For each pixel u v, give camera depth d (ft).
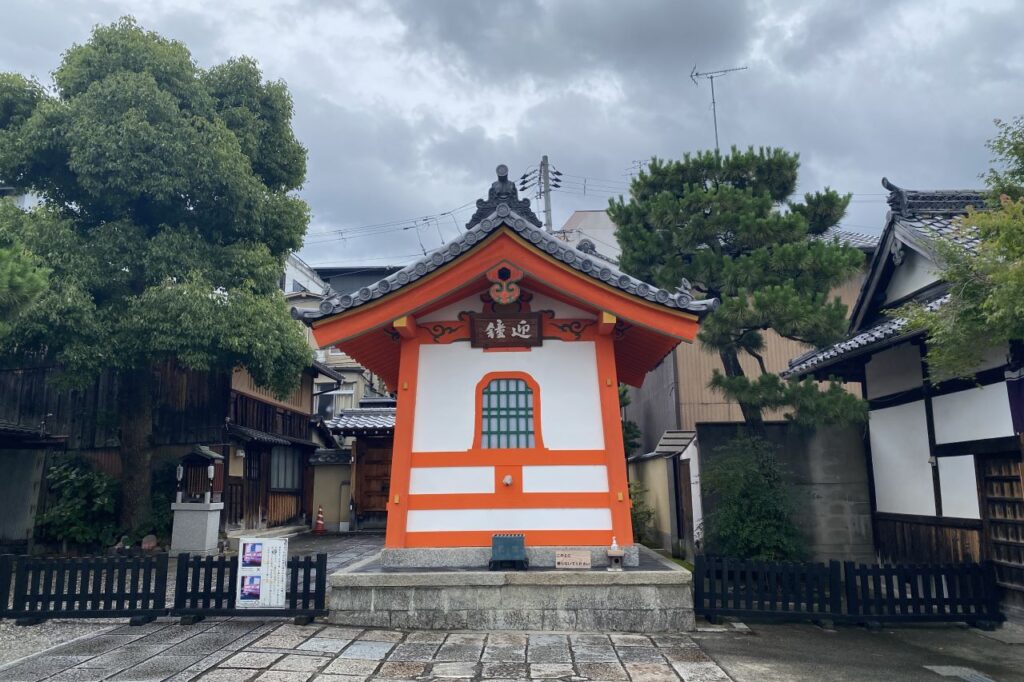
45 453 59.98
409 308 33.01
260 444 73.10
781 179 44.98
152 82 54.70
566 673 23.99
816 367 45.73
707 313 32.73
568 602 30.58
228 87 63.46
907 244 42.34
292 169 67.31
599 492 33.78
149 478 60.03
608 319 33.45
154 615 31.53
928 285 41.52
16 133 54.95
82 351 50.65
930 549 40.75
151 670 23.91
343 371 116.16
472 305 36.01
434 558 33.09
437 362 35.45
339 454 89.04
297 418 87.20
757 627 32.04
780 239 41.19
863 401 39.06
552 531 33.35
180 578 31.81
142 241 54.95
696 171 45.60
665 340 35.78
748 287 40.34
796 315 37.22
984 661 27.63
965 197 44.88
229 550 59.36
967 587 33.78
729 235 43.42
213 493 60.49
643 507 62.44
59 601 31.76
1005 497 34.71
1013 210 25.81
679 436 54.03
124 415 59.93
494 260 32.83
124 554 55.93
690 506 50.80
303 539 74.90
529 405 35.01
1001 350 34.83
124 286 55.62
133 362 53.47
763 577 33.32
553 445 34.32
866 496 47.44
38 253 52.08
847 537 46.93
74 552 57.47
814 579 33.22
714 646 28.09
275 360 57.82
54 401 65.77
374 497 85.92
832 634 31.40
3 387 66.59
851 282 70.13
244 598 31.63
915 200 44.80
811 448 47.98
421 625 30.37
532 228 32.73
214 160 55.57
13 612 31.45
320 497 87.71
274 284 62.28
